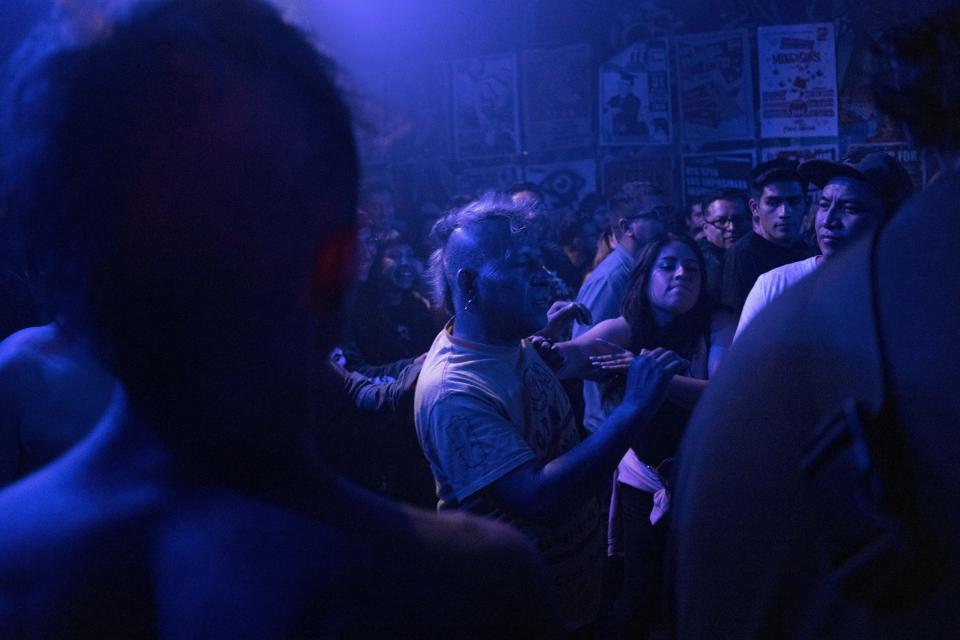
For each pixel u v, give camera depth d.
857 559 0.47
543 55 8.12
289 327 0.44
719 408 0.57
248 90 0.40
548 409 1.77
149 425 0.44
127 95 0.39
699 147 7.93
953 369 0.45
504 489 1.58
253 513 0.43
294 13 0.46
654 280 2.62
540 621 0.50
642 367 1.70
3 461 1.48
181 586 0.42
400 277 3.92
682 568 0.60
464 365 1.68
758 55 7.72
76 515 0.44
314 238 0.44
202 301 0.41
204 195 0.40
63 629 0.42
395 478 2.82
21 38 0.42
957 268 0.47
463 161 8.33
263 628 0.41
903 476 0.46
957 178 0.50
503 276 1.69
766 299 2.47
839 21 7.53
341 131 0.45
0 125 0.41
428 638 0.44
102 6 0.41
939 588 0.45
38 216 0.41
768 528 0.53
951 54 0.56
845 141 7.61
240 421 0.43
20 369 1.47
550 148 8.16
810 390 0.51
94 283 0.41
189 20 0.41
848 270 0.51
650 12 7.95
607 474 1.61
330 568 0.43
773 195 3.62
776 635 0.53
